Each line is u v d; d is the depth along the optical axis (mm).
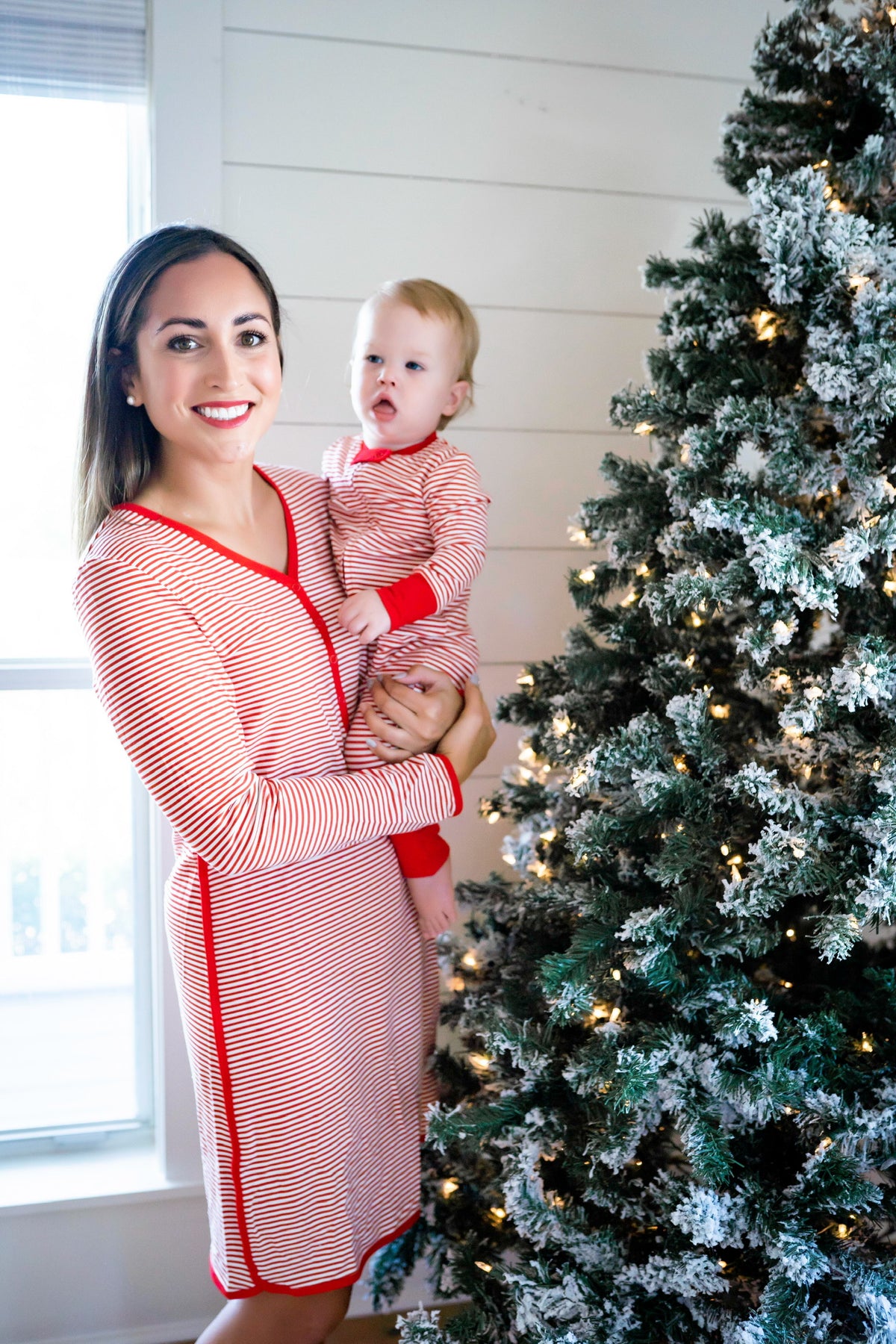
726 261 1388
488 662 2070
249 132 1831
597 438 2064
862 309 1233
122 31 1806
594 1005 1382
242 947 1317
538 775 1698
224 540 1310
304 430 1924
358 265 1908
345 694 1424
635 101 1986
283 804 1247
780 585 1235
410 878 1506
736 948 1299
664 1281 1269
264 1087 1335
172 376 1225
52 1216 1895
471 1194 1663
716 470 1379
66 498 1977
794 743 1353
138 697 1176
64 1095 2150
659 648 1525
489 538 2039
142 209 1919
